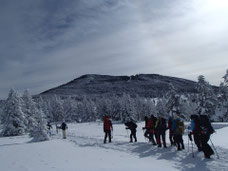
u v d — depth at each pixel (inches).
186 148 454.3
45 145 678.5
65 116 3811.5
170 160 372.5
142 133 1160.8
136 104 3892.7
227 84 1755.7
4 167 349.1
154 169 302.7
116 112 3703.3
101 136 941.2
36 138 897.5
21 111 1643.7
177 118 453.4
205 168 312.8
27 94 1982.0
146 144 541.6
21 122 1615.4
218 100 1761.8
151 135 528.1
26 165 357.7
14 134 1572.3
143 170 295.1
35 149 580.1
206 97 1676.9
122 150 488.7
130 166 323.6
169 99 1711.4
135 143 571.5
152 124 533.3
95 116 3991.1
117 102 3700.8
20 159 426.0
